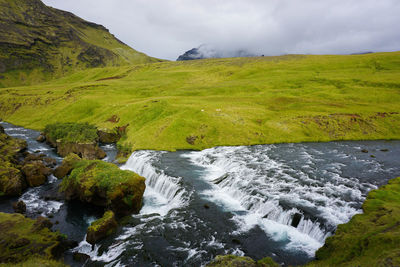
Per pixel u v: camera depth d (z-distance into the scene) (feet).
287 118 246.47
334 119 242.37
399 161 154.10
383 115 247.29
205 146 203.00
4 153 176.86
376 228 68.49
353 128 230.68
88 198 113.19
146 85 475.72
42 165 153.89
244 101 312.71
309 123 237.25
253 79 471.62
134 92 428.56
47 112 364.58
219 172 145.48
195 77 554.05
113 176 113.70
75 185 120.26
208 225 91.71
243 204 107.34
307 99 318.45
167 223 94.38
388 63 472.03
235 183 120.37
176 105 277.44
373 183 117.08
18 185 127.95
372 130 228.43
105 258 77.97
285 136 219.00
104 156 196.65
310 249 76.02
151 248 80.07
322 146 197.16
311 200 98.94
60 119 326.44
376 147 192.13
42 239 80.23
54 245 78.43
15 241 75.82
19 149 200.03
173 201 118.32
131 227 93.45
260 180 122.21
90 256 79.82
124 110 287.07
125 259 75.77
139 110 279.08
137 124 252.42
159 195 130.21
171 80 522.88
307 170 137.59
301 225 86.22
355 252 61.82
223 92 391.04
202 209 103.30
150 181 145.48
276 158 163.63
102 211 111.34
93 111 332.39
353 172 133.69
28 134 283.79
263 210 98.94
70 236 92.58
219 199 112.47
